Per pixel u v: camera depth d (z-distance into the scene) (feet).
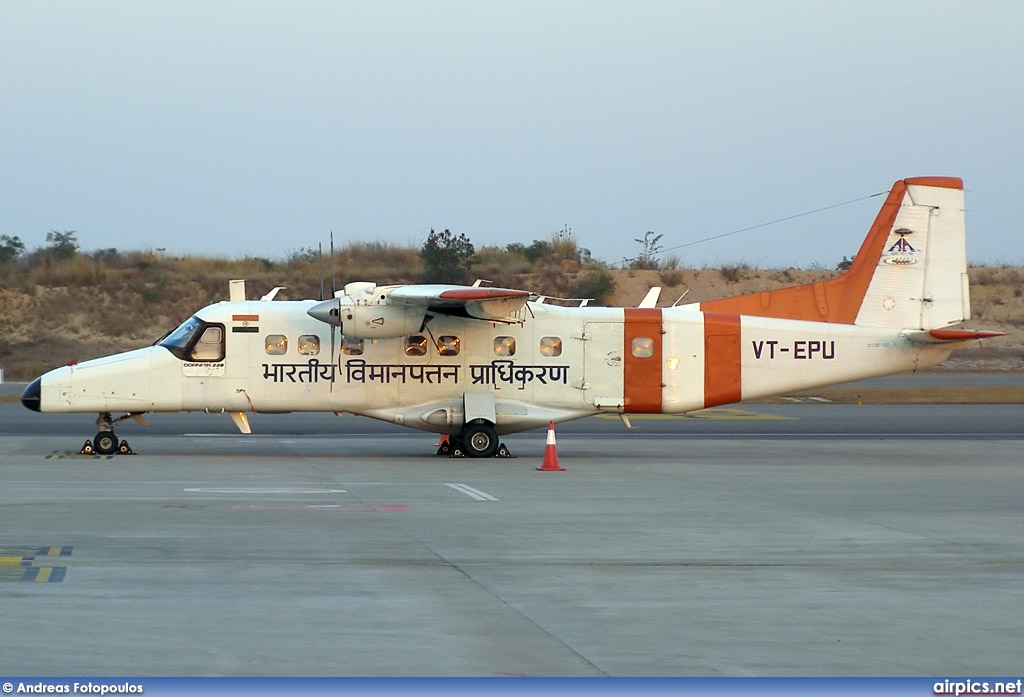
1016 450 337.11
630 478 256.32
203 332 306.76
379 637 111.96
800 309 322.34
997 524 188.85
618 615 122.42
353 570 144.87
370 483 241.35
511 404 310.24
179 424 423.64
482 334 310.24
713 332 316.19
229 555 153.48
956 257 320.91
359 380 307.99
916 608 126.72
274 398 307.37
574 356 312.50
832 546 166.40
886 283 320.91
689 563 152.35
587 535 174.40
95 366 302.86
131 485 231.50
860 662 104.68
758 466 286.87
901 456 317.42
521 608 125.18
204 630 113.50
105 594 128.67
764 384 317.22
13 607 121.70
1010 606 128.06
